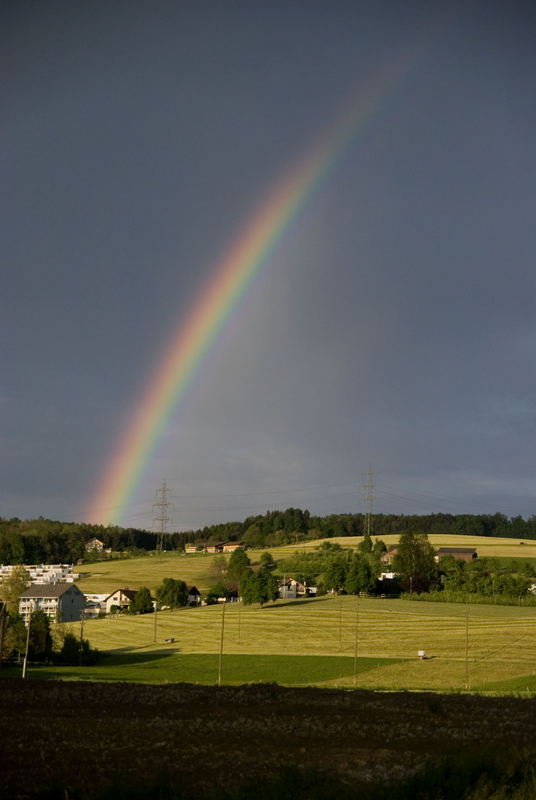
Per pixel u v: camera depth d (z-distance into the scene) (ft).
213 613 433.07
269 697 112.47
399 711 99.60
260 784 60.75
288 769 62.23
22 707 101.45
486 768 60.95
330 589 519.19
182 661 296.51
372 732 84.23
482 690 192.95
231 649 324.39
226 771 66.69
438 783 59.57
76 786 61.46
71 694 113.91
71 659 296.51
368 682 228.22
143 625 404.98
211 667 277.85
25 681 130.82
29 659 293.02
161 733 83.15
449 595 465.06
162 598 489.67
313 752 74.43
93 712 98.02
